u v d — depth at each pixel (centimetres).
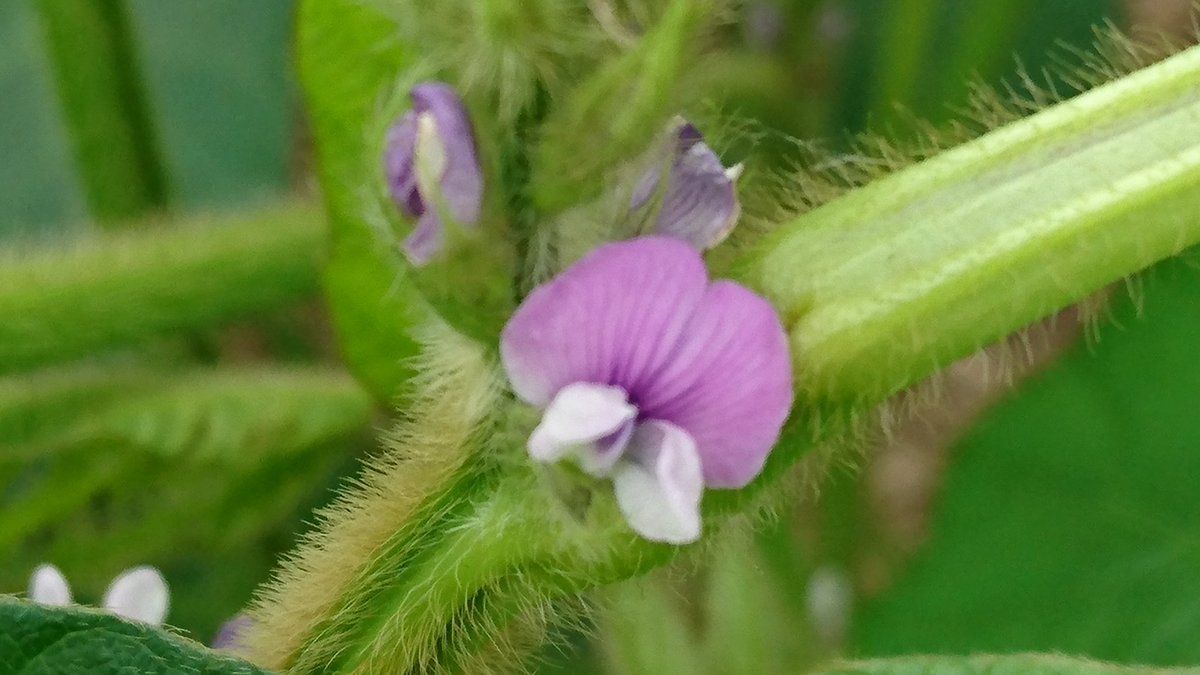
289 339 13
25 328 9
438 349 6
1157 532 12
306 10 7
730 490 6
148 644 6
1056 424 12
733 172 6
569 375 6
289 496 10
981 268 6
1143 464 12
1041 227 6
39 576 7
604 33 6
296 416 10
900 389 7
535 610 7
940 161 7
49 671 6
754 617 10
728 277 7
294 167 14
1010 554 12
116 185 11
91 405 10
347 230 8
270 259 9
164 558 10
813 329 6
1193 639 11
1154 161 6
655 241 6
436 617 6
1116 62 7
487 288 6
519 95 6
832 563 12
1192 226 6
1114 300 12
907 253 6
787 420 6
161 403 10
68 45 10
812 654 11
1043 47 14
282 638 7
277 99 14
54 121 14
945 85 13
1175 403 12
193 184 14
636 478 6
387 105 6
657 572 7
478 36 6
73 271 9
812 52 13
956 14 15
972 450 13
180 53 14
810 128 13
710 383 6
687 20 6
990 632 12
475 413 6
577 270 6
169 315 9
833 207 7
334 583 6
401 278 6
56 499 10
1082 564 12
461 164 6
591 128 6
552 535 6
